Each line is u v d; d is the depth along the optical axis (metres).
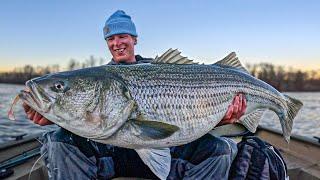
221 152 1.03
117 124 0.85
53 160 0.99
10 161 1.29
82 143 1.02
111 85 0.85
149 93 0.88
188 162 1.06
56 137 1.00
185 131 0.91
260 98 1.11
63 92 0.83
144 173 1.12
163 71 0.91
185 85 0.93
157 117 0.88
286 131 1.20
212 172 1.03
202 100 0.95
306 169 1.39
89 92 0.84
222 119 1.02
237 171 1.09
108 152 1.09
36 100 0.81
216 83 0.99
